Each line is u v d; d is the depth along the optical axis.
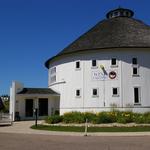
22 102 49.34
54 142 20.52
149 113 42.16
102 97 43.56
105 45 44.25
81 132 28.88
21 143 19.97
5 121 41.34
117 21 50.66
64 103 47.72
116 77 43.28
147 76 43.62
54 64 51.34
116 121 37.78
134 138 23.16
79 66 45.88
